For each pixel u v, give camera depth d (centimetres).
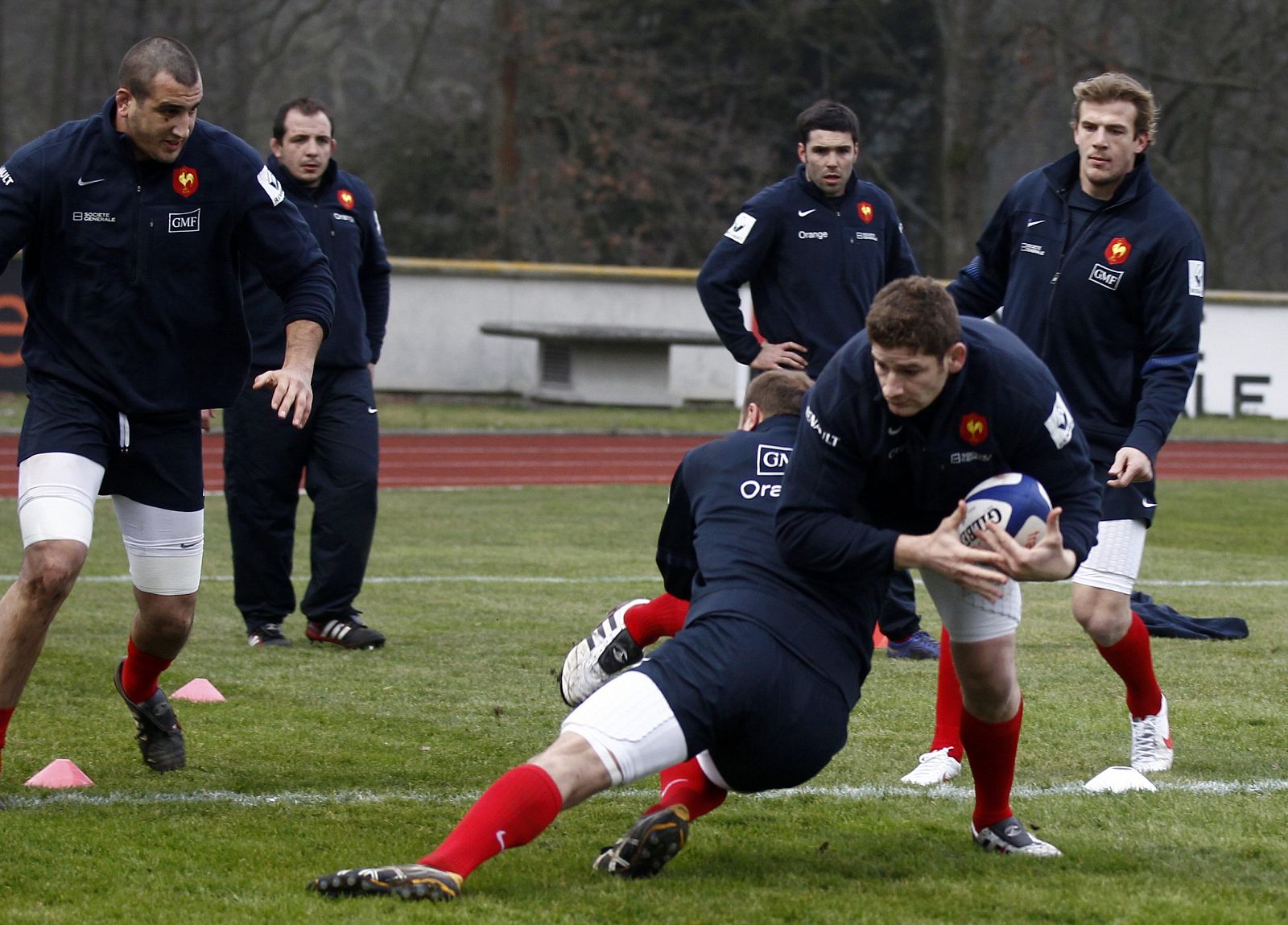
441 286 8562
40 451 1531
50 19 12812
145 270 1555
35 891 1274
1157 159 12175
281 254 1603
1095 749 1891
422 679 2288
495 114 11825
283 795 1612
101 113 1558
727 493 1411
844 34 12512
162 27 12369
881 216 2353
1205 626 2722
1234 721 2039
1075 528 1293
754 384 1509
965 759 1797
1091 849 1441
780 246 2308
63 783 1641
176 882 1298
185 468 1628
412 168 12556
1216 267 12444
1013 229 1862
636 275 8762
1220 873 1370
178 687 2205
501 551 3888
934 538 1231
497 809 1233
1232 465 6919
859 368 1262
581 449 6869
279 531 2577
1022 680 2309
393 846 1430
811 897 1280
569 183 11894
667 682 1252
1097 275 1762
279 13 13362
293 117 2530
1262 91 11788
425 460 6438
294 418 1570
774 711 1273
